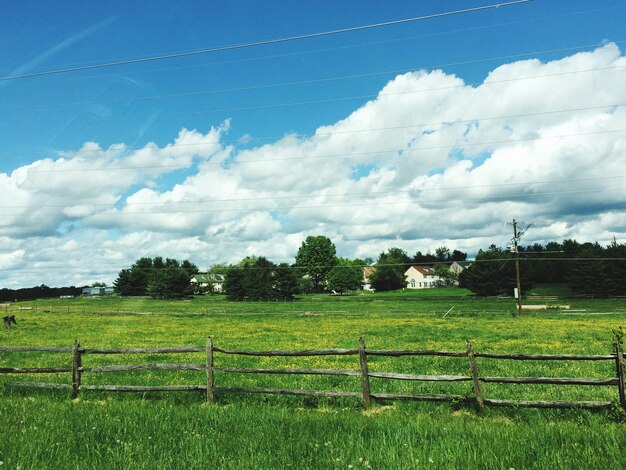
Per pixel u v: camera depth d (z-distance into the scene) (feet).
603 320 177.78
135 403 35.68
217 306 317.22
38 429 27.61
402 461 21.89
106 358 73.41
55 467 21.77
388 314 237.66
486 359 64.44
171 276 412.77
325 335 120.06
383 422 29.01
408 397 33.60
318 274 510.58
